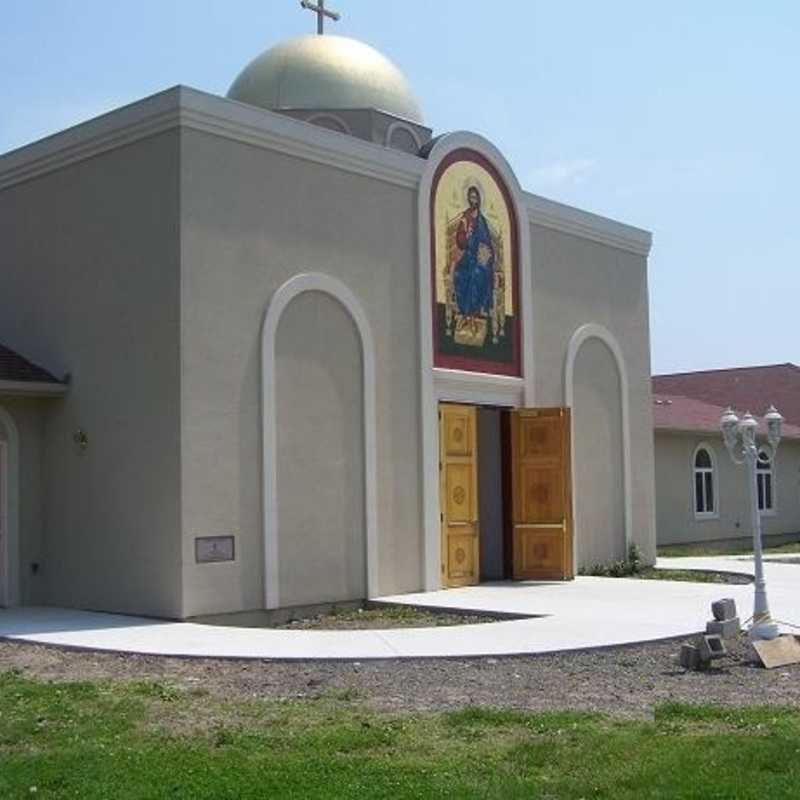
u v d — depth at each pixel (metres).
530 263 22.00
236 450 16.28
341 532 17.67
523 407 21.58
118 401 16.48
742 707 9.80
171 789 7.09
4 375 16.86
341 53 23.00
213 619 15.80
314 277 17.48
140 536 16.05
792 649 12.32
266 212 16.92
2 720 9.31
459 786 7.14
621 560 23.78
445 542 19.59
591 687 10.90
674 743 8.23
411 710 9.77
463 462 20.17
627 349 24.64
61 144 17.50
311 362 17.41
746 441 13.77
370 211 18.58
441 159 19.97
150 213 16.20
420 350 19.23
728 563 25.17
